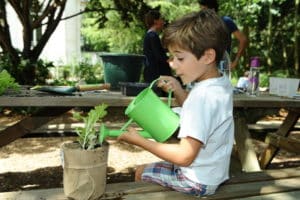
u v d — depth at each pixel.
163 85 1.95
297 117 3.38
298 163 4.18
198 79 1.57
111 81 3.10
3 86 2.36
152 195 1.67
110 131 1.55
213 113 1.48
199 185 1.60
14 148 4.48
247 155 2.93
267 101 2.65
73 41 14.22
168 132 1.59
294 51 10.95
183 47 1.49
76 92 2.69
